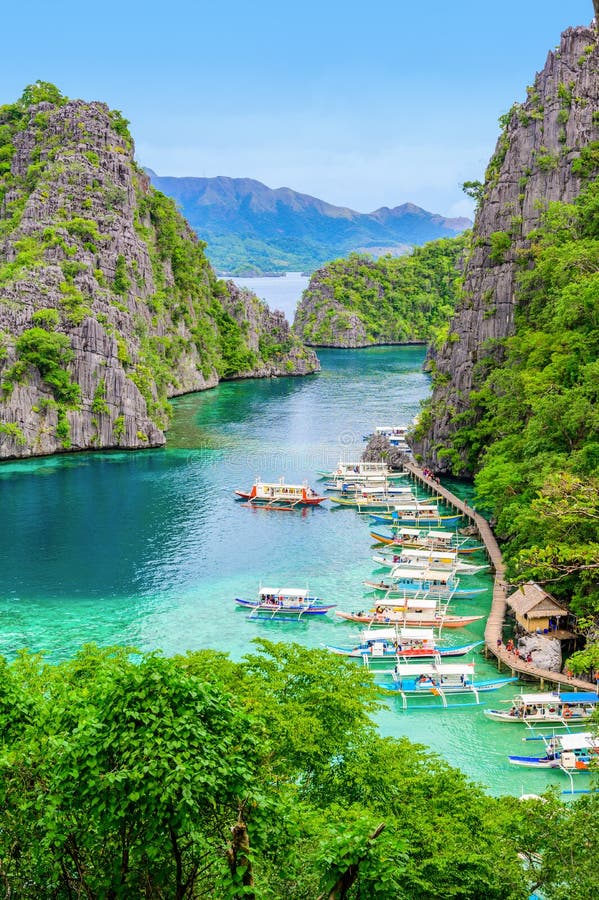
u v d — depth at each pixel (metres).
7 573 106.44
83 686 44.31
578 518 66.25
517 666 80.62
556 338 122.44
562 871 38.47
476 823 41.62
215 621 93.38
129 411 179.12
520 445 113.50
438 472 158.38
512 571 95.44
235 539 121.62
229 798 30.59
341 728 46.28
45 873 32.50
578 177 150.75
